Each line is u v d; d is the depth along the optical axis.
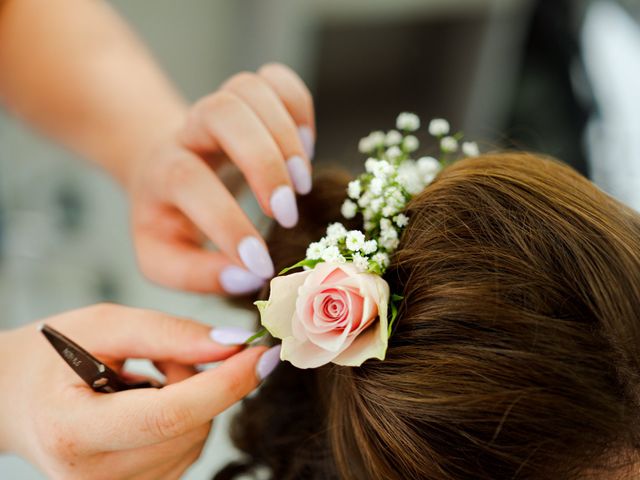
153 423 0.53
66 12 1.02
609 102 1.33
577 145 1.33
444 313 0.48
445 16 1.57
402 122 0.67
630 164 1.25
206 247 0.82
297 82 0.68
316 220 0.63
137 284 1.47
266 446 0.75
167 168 0.68
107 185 1.51
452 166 0.58
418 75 1.71
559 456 0.47
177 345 0.62
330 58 1.67
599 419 0.46
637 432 0.49
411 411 0.49
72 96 0.97
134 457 0.58
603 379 0.47
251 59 1.78
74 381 0.59
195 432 0.58
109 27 1.05
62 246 1.45
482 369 0.47
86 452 0.56
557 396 0.46
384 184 0.56
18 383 0.61
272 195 0.60
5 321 1.30
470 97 1.64
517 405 0.46
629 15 1.39
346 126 1.75
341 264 0.47
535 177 0.54
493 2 1.49
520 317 0.47
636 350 0.48
